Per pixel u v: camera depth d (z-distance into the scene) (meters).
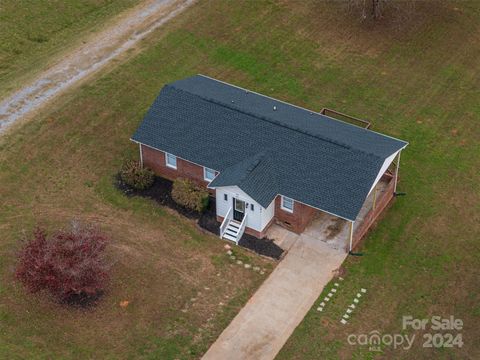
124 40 52.91
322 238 38.59
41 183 41.28
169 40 52.66
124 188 41.25
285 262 37.22
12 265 36.12
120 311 34.34
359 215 39.81
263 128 39.56
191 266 36.81
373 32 54.25
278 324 34.09
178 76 49.66
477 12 56.44
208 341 33.22
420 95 48.84
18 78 49.59
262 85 49.38
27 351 32.25
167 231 38.75
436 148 44.56
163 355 32.50
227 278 36.28
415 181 42.19
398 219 39.84
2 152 42.72
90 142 44.00
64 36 54.81
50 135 44.16
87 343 32.84
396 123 46.44
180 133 40.41
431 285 36.16
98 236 34.59
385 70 50.91
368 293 35.69
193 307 34.75
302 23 54.94
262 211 37.12
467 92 49.16
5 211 39.44
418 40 53.62
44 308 34.25
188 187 39.88
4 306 34.22
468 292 35.81
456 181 42.28
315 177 37.53
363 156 37.44
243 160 38.72
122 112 46.25
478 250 38.06
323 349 33.03
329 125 41.34
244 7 56.06
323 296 35.47
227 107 40.66
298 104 47.84
